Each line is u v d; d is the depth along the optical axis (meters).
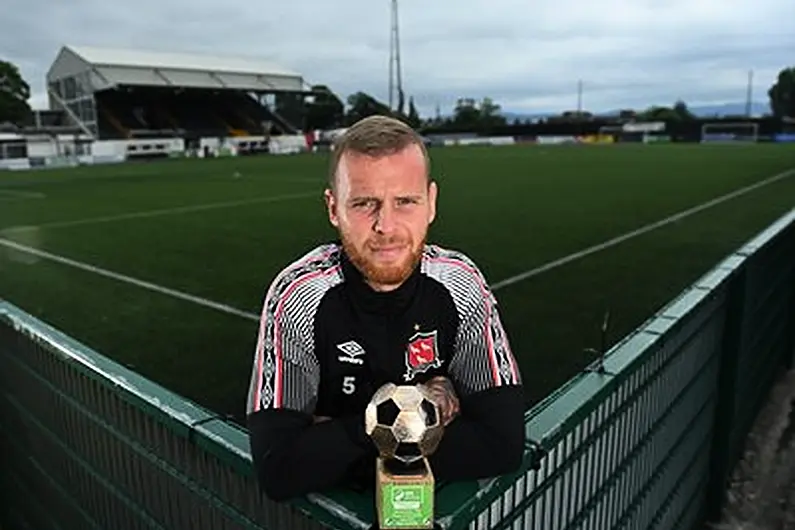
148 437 1.36
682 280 5.42
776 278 3.46
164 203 12.63
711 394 2.52
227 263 6.55
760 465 3.08
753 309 2.88
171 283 5.66
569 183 15.30
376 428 0.85
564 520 1.35
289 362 1.02
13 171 24.38
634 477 1.73
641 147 34.88
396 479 0.84
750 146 34.44
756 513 2.76
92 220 10.25
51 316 4.67
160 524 1.40
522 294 4.96
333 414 1.08
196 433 1.17
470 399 1.05
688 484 2.36
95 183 18.00
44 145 29.67
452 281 1.05
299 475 0.93
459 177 17.39
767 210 10.23
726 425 2.63
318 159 30.50
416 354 1.04
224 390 3.24
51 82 40.97
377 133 0.95
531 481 1.17
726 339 2.58
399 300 1.00
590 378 1.44
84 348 1.63
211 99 43.19
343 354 1.03
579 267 5.98
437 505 0.92
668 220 9.20
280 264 6.45
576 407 1.28
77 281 5.83
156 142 32.53
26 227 9.53
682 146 35.41
